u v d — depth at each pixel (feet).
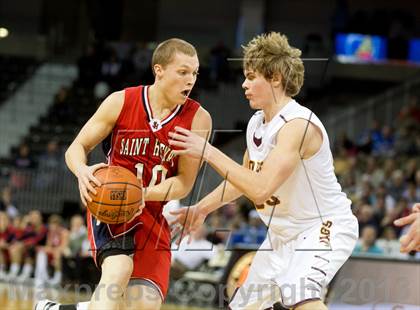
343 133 74.38
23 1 98.02
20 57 92.58
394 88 87.51
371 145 71.82
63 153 68.18
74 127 81.41
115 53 88.12
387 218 48.39
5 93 85.92
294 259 16.71
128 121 17.44
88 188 16.05
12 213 61.21
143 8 99.96
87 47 96.68
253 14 97.04
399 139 72.28
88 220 17.74
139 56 87.10
